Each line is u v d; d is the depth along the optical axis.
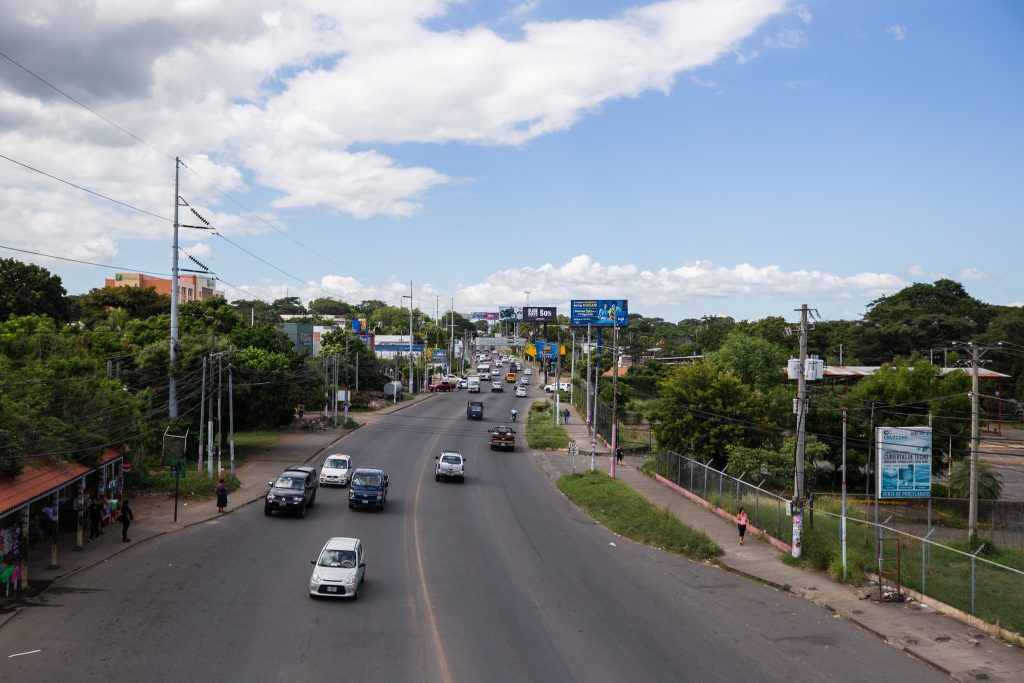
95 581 23.59
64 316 75.56
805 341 31.06
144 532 30.92
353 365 103.06
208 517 34.44
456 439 69.56
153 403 47.47
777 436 51.44
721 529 36.44
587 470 53.22
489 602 23.11
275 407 57.84
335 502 40.09
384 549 29.80
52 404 31.05
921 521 44.53
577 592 24.86
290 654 17.72
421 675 16.77
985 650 20.16
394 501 41.09
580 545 32.81
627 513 37.94
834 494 52.31
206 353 48.97
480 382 141.25
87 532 30.53
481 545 31.56
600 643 19.70
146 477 40.62
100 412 33.12
